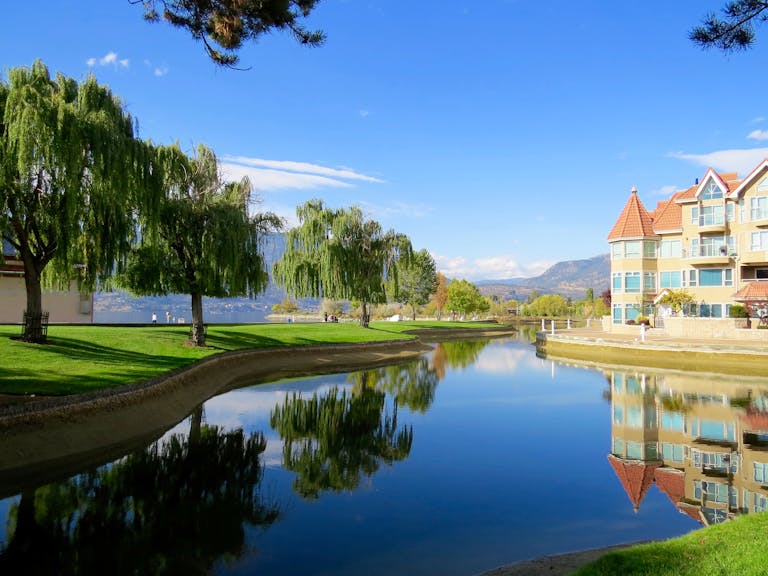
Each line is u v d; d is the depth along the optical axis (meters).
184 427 19.42
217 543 10.05
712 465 15.63
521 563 9.16
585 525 11.13
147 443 16.92
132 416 17.38
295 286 51.84
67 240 20.53
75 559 9.23
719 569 6.77
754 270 48.00
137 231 24.53
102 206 21.16
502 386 31.22
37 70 20.25
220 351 31.11
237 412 22.55
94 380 17.78
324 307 106.94
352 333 52.38
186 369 24.02
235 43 11.32
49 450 13.57
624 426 20.73
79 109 19.92
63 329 30.20
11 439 12.89
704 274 49.97
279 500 12.48
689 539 8.21
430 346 60.53
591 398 27.00
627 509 12.07
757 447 17.66
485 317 127.62
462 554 9.62
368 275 55.47
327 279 50.50
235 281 29.91
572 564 9.06
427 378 34.53
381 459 16.20
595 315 113.62
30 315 22.41
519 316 138.25
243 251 29.97
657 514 11.80
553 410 24.03
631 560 7.39
